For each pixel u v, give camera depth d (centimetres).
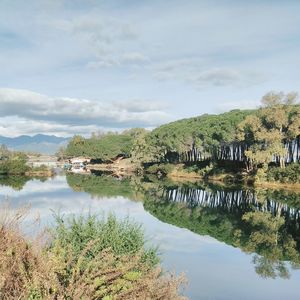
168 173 8238
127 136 14288
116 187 5366
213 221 2900
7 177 7456
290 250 1981
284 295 1302
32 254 606
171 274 952
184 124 8888
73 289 576
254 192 5069
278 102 6228
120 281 648
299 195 4731
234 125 6662
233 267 1603
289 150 6544
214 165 7425
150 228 2342
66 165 13212
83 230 852
